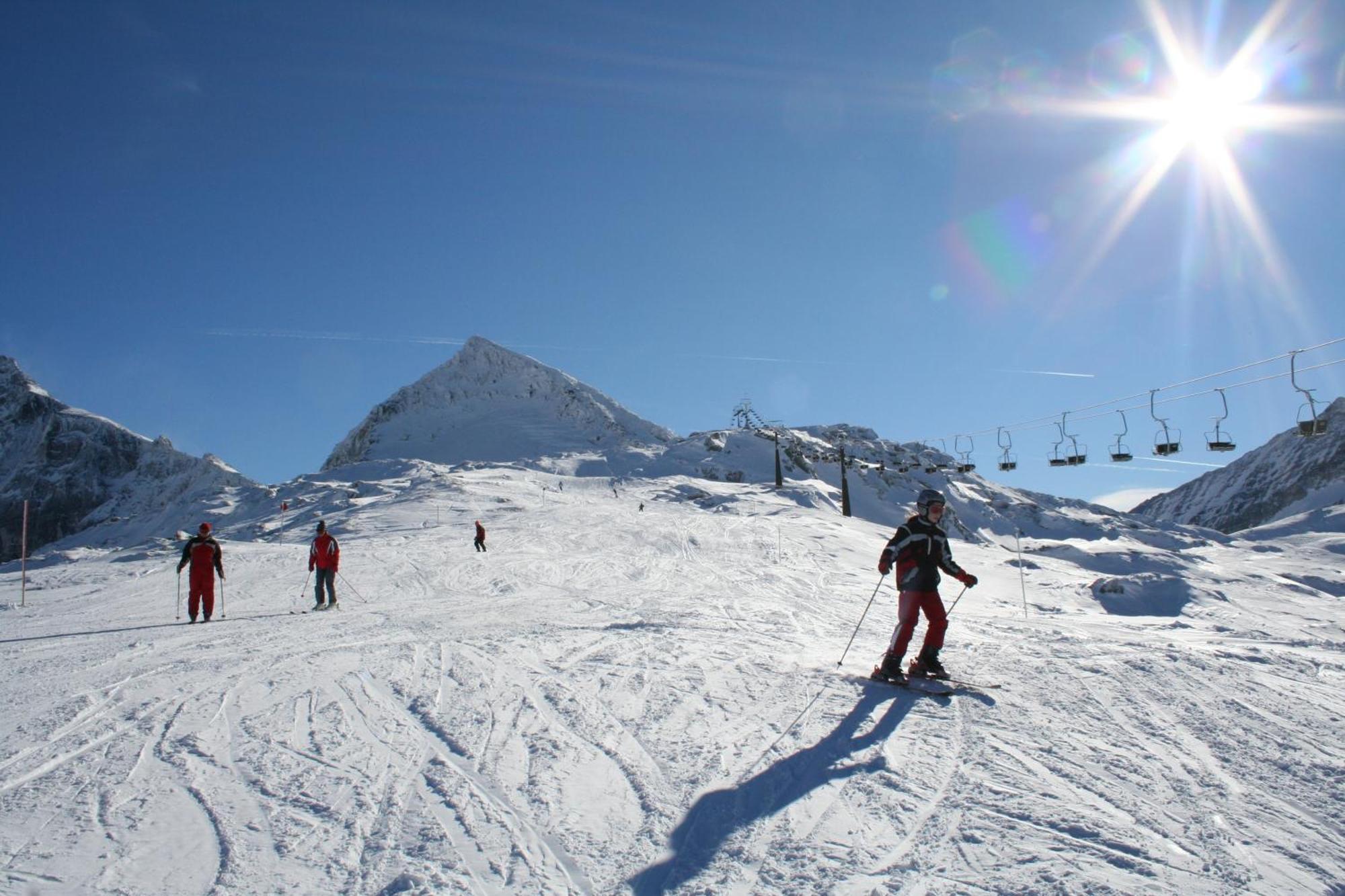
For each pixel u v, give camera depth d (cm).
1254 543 11212
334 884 328
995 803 414
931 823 390
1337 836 379
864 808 408
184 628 1184
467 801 417
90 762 484
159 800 421
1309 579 4612
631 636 923
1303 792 431
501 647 858
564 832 379
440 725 556
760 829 384
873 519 8306
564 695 635
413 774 459
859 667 739
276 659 820
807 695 630
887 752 491
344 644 917
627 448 12188
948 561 687
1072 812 403
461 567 2434
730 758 483
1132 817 399
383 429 17862
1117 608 2264
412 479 7694
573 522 4441
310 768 471
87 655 910
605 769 466
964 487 12594
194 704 625
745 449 10594
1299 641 888
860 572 2545
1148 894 323
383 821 393
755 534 3894
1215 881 335
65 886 326
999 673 704
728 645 860
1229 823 392
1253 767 467
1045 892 324
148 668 796
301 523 5581
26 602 1828
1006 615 1316
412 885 326
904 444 15412
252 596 1792
